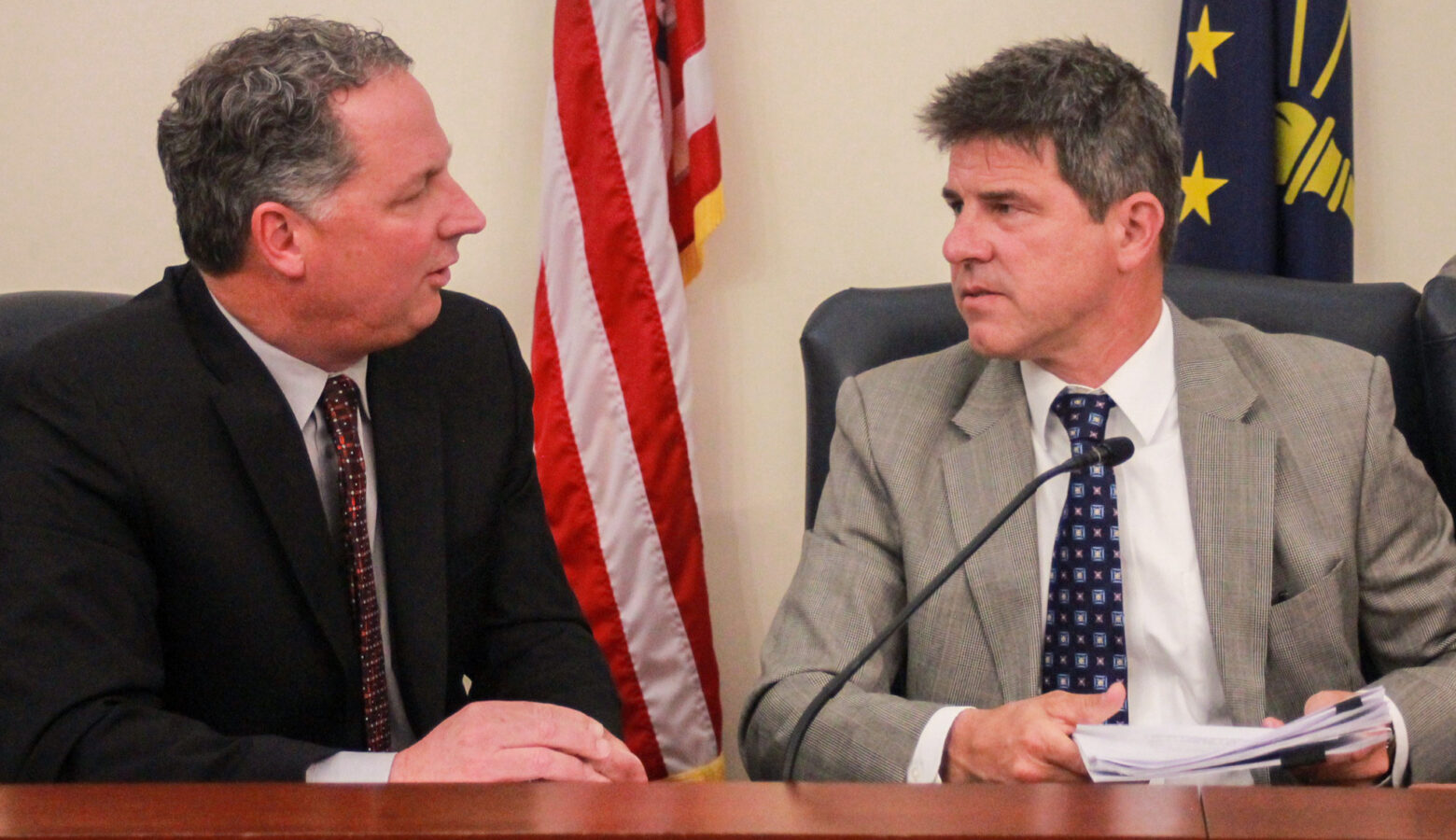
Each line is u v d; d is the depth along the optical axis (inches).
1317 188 79.4
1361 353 59.4
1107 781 41.9
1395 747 48.9
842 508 60.6
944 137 55.7
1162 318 59.1
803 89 90.4
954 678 56.4
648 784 35.4
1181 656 55.0
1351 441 56.4
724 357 92.6
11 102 94.0
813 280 91.8
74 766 45.4
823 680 55.0
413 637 54.1
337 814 32.1
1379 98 87.4
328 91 49.1
